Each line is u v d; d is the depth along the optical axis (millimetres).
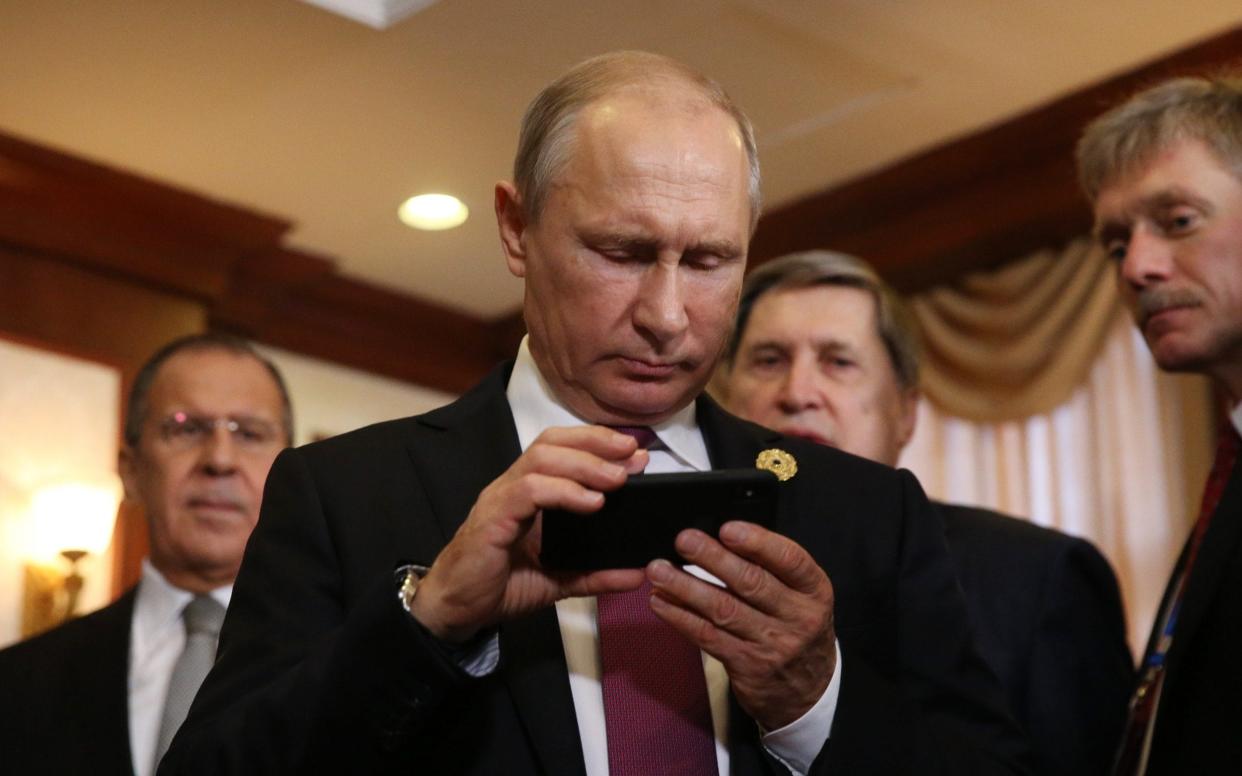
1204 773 2629
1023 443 6652
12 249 6523
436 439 2279
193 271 6945
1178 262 3068
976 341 6781
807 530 2256
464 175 6574
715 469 2291
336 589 2133
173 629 3668
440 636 1909
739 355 3789
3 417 6371
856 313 3730
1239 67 5688
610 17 5465
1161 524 6281
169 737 3375
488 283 7684
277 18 5480
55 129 6254
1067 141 6219
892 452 3768
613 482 1873
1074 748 3254
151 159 6484
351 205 6871
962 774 2066
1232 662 2674
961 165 6477
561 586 1954
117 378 6711
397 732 1911
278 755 1928
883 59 5832
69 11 5430
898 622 2250
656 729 2055
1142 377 6418
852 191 6734
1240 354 3068
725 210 2127
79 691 3451
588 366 2184
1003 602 3395
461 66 5762
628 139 2125
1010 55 5836
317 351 7652
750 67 5852
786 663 1979
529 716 2006
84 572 6352
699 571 2311
